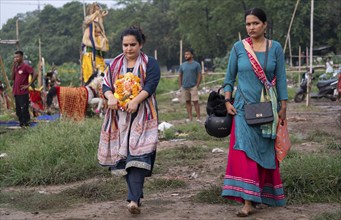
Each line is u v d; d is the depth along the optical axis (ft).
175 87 109.29
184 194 21.22
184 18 210.59
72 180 24.57
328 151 28.99
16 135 38.17
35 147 27.32
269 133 17.49
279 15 169.07
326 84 69.72
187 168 26.35
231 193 17.28
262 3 185.98
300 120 46.24
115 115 17.93
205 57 225.97
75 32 264.31
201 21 207.82
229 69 18.43
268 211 18.02
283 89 17.99
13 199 21.03
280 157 17.88
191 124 42.01
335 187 19.72
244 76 17.93
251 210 17.54
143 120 17.69
